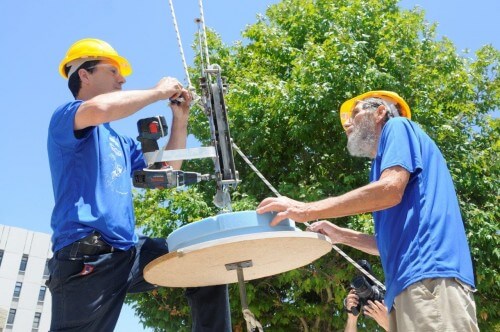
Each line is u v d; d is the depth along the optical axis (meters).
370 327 7.14
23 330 43.16
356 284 3.46
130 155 2.77
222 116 2.49
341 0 9.09
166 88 2.51
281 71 8.90
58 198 2.34
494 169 7.99
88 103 2.24
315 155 7.98
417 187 2.07
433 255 1.92
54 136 2.34
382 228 2.13
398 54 8.04
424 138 2.21
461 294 1.87
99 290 2.25
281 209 1.99
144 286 2.71
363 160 7.66
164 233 7.55
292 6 9.38
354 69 7.35
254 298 7.22
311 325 7.89
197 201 7.59
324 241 2.05
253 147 7.84
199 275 2.31
